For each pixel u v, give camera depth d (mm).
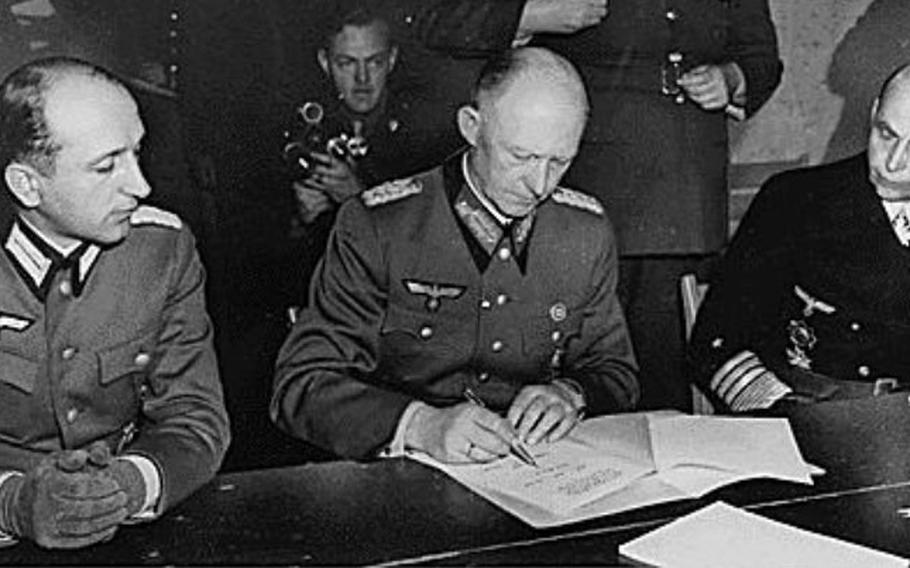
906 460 1699
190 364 1683
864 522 1540
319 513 1533
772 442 1738
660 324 1883
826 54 1891
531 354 1832
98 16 1590
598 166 1822
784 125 1892
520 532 1499
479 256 1791
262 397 1714
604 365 1862
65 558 1439
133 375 1662
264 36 1660
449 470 1644
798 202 1909
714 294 1899
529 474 1634
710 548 1461
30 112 1575
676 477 1633
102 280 1633
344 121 1712
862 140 1919
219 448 1671
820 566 1427
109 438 1668
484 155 1772
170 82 1632
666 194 1854
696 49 1832
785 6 1862
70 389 1638
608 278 1851
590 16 1776
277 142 1688
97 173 1605
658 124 1834
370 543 1472
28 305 1611
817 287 1930
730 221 1893
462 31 1733
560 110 1778
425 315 1787
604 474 1630
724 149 1873
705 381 1909
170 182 1650
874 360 1961
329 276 1736
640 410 1876
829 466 1680
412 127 1742
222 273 1689
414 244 1767
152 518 1526
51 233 1608
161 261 1655
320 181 1716
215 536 1484
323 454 1733
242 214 1688
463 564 1436
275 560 1437
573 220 1820
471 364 1814
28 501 1474
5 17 1557
